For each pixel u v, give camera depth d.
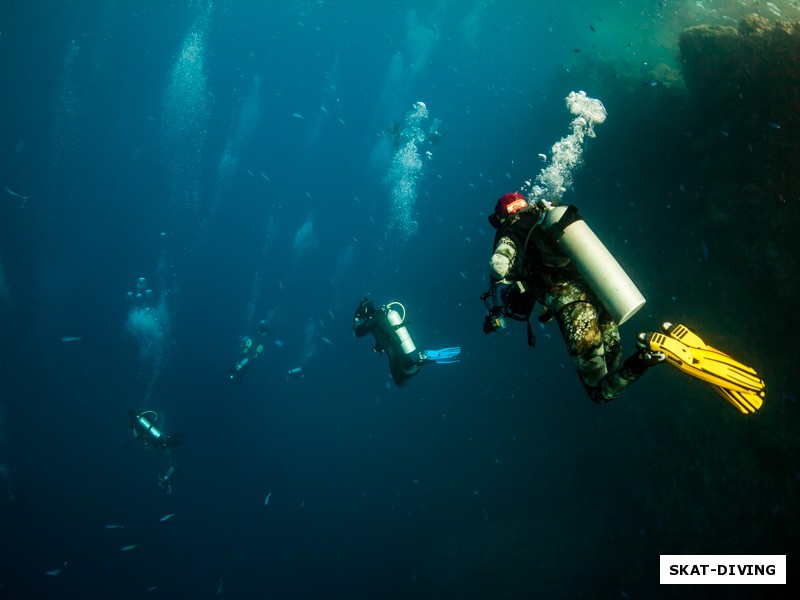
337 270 27.62
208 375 23.83
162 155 34.88
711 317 11.33
